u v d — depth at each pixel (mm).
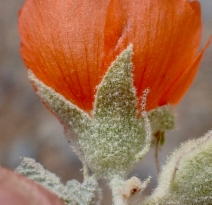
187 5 55
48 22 55
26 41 56
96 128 56
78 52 55
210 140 56
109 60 54
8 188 46
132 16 54
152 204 55
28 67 56
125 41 54
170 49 55
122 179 56
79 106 56
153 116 56
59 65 55
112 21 54
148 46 54
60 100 55
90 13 54
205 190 55
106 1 54
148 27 54
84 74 55
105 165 56
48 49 55
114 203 54
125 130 55
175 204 55
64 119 56
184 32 55
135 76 55
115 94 54
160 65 55
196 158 55
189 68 56
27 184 47
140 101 55
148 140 55
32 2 55
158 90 56
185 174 55
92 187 56
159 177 56
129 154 56
